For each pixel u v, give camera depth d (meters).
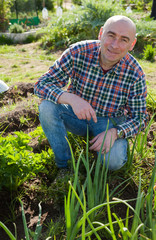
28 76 4.97
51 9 17.97
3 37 8.58
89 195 1.54
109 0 7.61
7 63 5.93
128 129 2.00
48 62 6.06
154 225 1.19
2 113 3.18
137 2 14.57
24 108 3.29
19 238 1.67
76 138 2.50
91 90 2.06
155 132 2.88
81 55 1.94
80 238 1.46
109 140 1.96
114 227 1.70
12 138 1.93
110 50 1.77
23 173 1.86
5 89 3.83
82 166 2.23
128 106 2.12
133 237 1.19
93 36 7.37
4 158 1.71
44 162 2.16
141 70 1.97
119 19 1.73
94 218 1.65
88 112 1.89
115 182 2.10
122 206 1.92
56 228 1.67
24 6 11.16
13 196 1.96
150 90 3.84
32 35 8.77
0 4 9.61
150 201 1.47
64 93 1.93
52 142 2.05
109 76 1.96
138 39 7.02
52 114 1.97
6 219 1.80
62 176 2.02
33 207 1.91
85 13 7.44
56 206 1.88
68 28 7.62
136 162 2.31
